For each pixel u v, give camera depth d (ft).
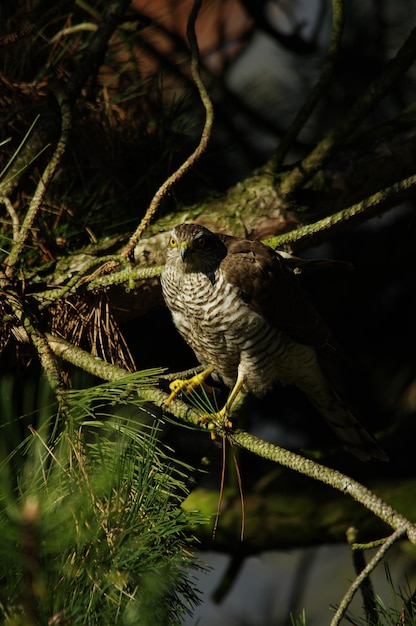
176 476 28.71
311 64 33.47
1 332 23.57
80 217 27.91
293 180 27.96
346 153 29.96
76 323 24.00
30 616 12.47
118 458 15.62
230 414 24.35
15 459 16.58
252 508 29.45
